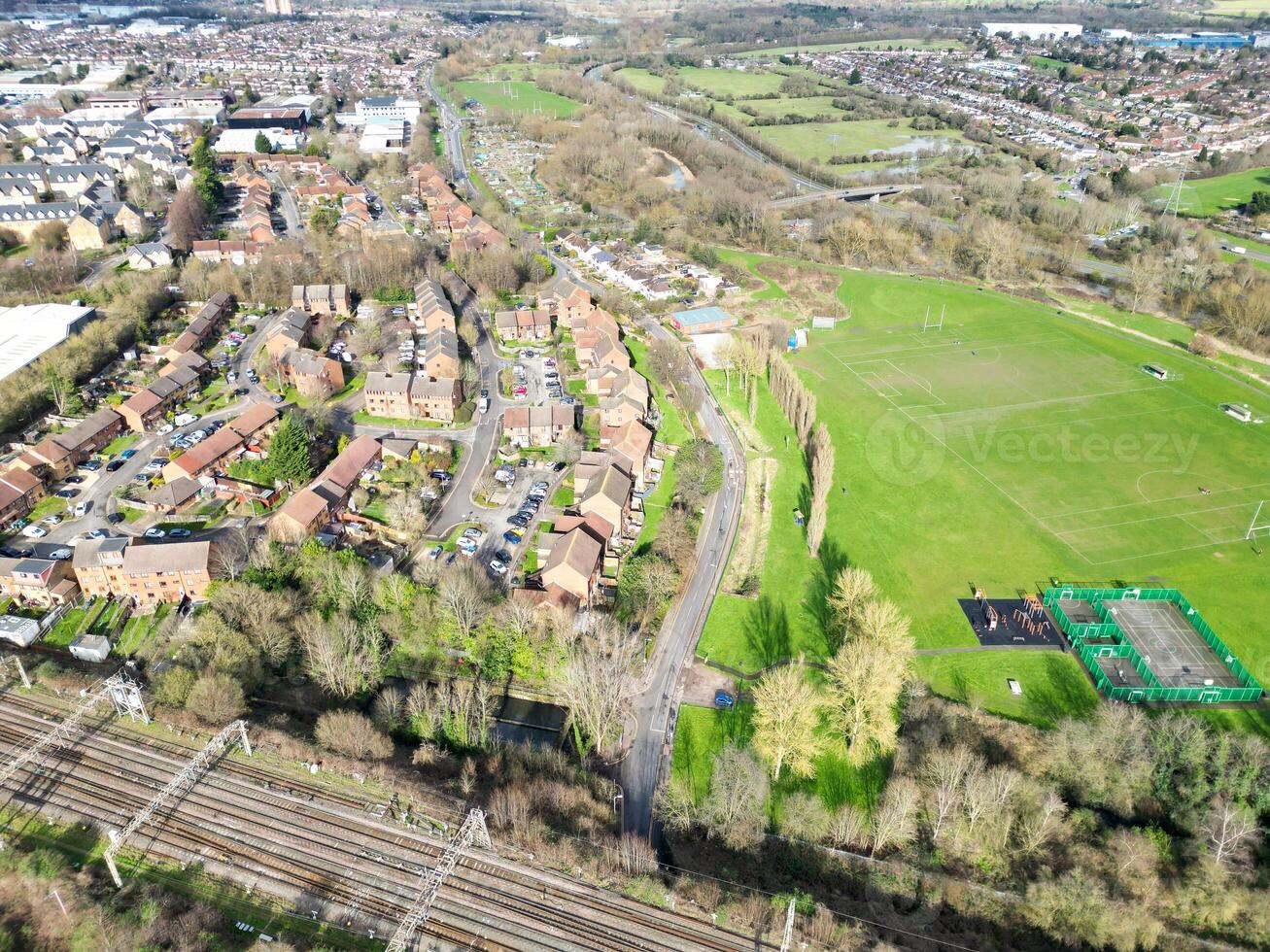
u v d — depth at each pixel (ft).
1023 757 491.72
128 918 385.70
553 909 400.47
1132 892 412.98
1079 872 408.26
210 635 524.93
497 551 645.51
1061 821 447.83
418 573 603.26
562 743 505.25
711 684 545.85
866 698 483.51
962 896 417.90
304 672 543.39
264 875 412.36
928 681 548.31
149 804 439.63
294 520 627.46
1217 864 416.46
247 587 553.23
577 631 559.38
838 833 447.01
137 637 564.30
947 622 599.98
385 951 380.78
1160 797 465.06
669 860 434.71
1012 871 431.84
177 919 385.29
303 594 577.02
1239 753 473.67
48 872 402.72
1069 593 618.85
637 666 551.59
